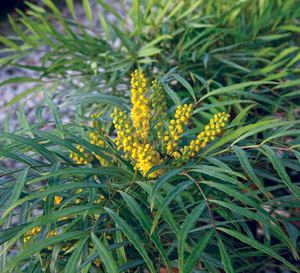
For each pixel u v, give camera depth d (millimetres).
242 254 486
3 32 1779
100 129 453
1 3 1874
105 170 396
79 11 1798
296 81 576
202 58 706
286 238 363
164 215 354
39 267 426
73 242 421
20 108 485
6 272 335
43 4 1861
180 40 721
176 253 451
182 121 419
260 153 529
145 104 418
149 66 723
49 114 1232
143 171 414
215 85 685
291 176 830
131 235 346
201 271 414
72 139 448
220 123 412
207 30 692
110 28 782
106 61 699
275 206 490
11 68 1523
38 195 361
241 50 727
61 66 725
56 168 417
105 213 388
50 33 758
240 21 746
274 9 780
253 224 698
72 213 360
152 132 450
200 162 446
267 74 718
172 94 476
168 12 802
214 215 604
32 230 424
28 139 417
